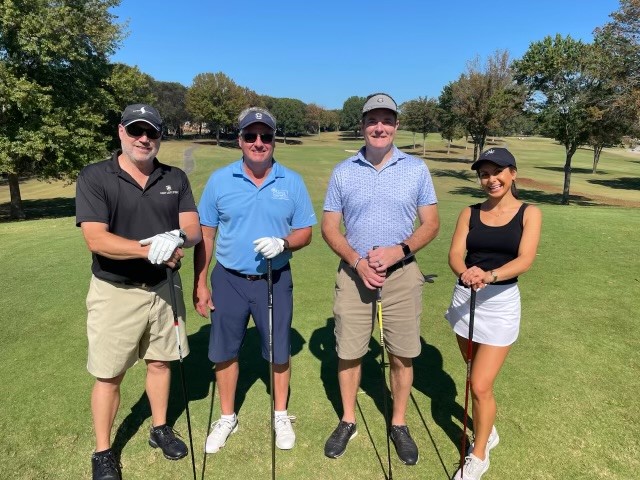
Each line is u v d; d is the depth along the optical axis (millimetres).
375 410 3646
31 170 23000
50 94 22094
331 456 3131
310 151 60000
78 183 2787
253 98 86312
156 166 3004
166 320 3064
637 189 31141
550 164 49438
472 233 3002
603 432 3293
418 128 62812
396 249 2980
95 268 2889
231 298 3242
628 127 20688
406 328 3178
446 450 3199
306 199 3354
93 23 24062
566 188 23344
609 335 4691
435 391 3852
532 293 5789
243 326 3320
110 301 2871
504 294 2867
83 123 22953
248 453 3170
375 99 2973
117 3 24844
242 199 3146
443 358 4359
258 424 3461
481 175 2918
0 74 19594
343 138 103562
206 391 3881
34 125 20812
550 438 3240
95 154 23234
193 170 36062
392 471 3008
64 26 21812
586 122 21172
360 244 3191
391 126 3029
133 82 26141
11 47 20828
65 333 4758
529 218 2861
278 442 3240
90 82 24547
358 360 3307
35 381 3889
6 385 3828
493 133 34469
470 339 2803
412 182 3111
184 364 4273
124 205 2838
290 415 3566
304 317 5312
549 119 22172
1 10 19859
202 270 3312
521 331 4781
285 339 3303
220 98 73125
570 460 3047
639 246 7805
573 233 8727
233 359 3320
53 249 8227
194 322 5152
